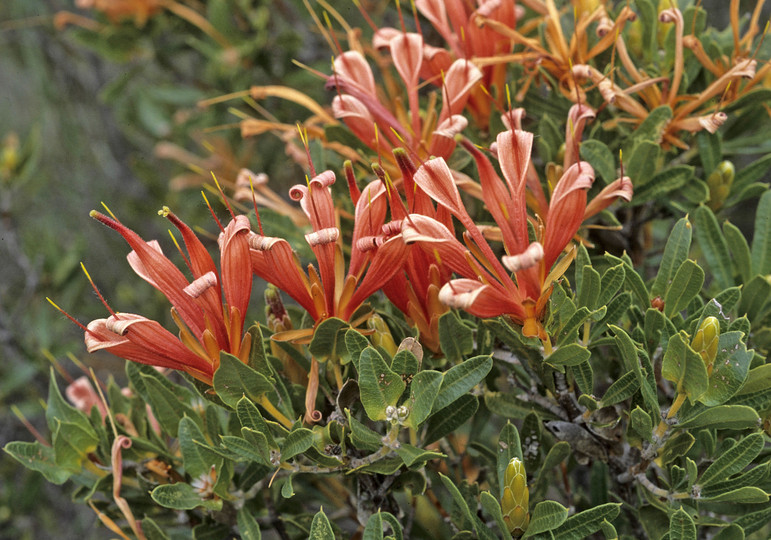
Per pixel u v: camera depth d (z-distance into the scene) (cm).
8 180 110
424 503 69
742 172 67
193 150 136
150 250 58
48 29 132
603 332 61
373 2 99
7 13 134
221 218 102
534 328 58
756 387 59
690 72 68
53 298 114
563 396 61
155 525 63
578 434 62
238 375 59
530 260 56
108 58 108
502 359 62
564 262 58
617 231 68
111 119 145
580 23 66
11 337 111
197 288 58
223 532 64
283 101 102
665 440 59
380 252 59
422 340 61
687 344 58
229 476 62
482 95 68
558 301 59
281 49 100
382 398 58
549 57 66
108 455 65
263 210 67
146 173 127
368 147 67
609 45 66
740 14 100
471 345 61
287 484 59
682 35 66
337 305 60
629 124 67
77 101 143
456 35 67
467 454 67
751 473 59
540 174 68
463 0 67
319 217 59
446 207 58
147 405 66
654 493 61
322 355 60
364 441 59
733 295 61
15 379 110
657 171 67
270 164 113
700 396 58
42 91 143
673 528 59
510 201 58
